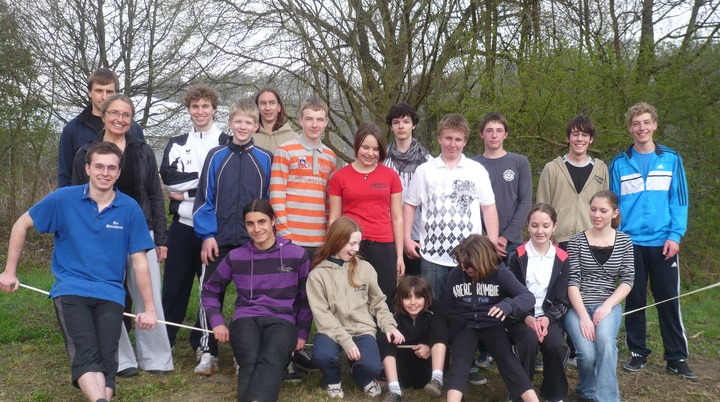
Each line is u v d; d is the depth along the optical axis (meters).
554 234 4.64
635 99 7.44
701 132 7.19
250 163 4.06
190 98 4.23
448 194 4.08
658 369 4.43
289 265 3.81
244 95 10.61
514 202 4.34
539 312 3.85
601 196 3.97
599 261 4.00
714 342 5.08
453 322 3.79
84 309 3.32
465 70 8.20
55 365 4.11
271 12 9.52
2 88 9.34
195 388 3.79
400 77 8.85
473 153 8.40
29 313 5.33
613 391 3.62
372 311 3.89
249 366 3.43
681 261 7.40
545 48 7.71
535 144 7.73
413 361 3.87
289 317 3.76
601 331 3.70
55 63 9.90
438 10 8.52
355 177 4.06
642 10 8.96
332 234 3.76
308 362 4.13
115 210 3.52
